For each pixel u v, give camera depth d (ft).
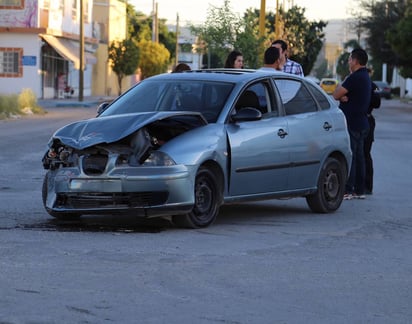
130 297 24.31
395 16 276.82
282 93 41.34
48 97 204.23
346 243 34.55
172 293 24.95
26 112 141.28
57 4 202.80
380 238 36.06
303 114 42.14
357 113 48.91
